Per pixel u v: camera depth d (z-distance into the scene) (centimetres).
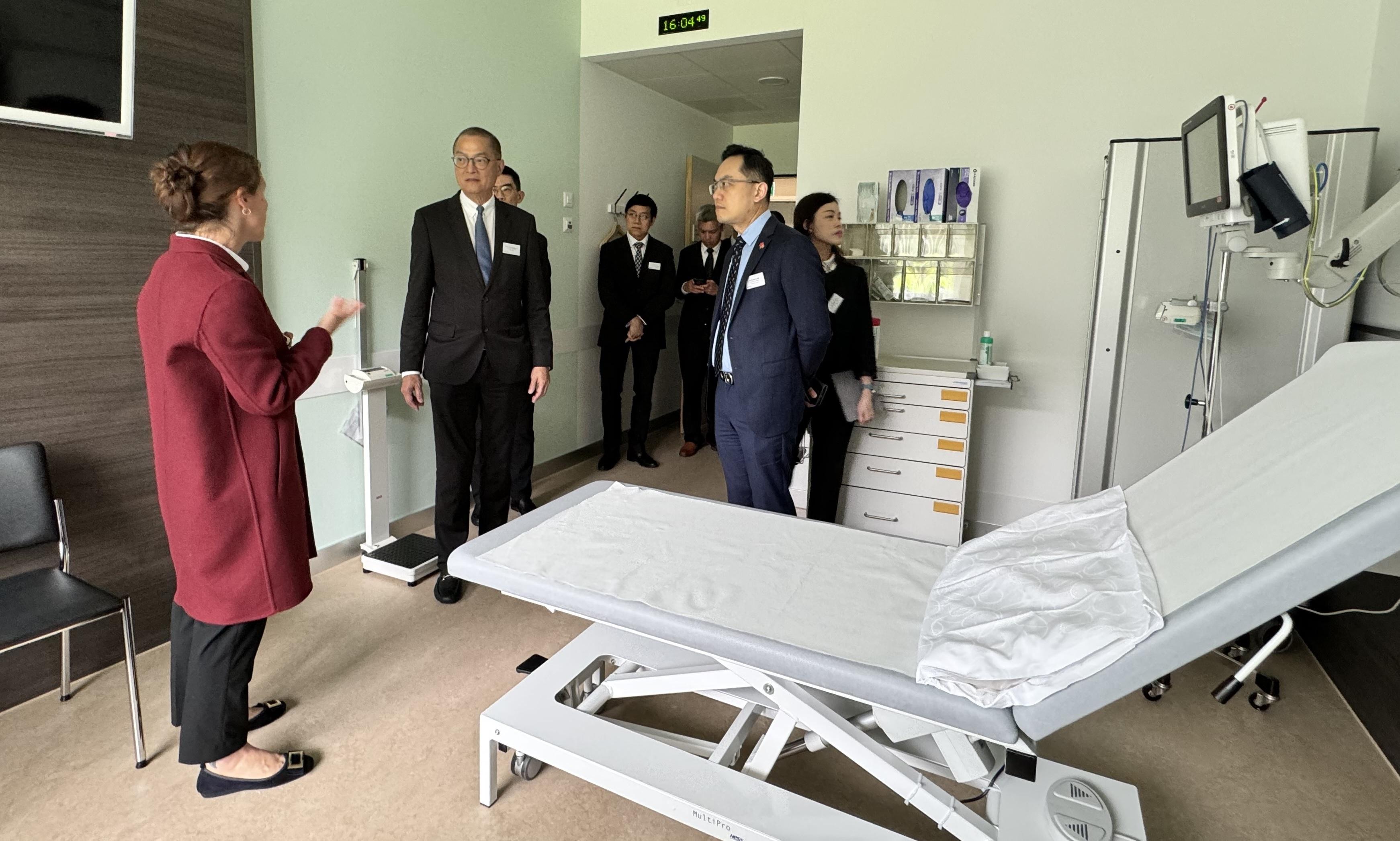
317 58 281
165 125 228
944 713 123
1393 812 179
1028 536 167
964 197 339
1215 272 278
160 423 156
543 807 175
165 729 201
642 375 471
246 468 159
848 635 140
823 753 199
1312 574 105
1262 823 175
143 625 238
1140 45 325
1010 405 368
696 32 410
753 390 244
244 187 155
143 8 218
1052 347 357
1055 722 117
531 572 164
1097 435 304
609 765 153
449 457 282
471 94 358
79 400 214
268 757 180
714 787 147
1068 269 349
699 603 151
